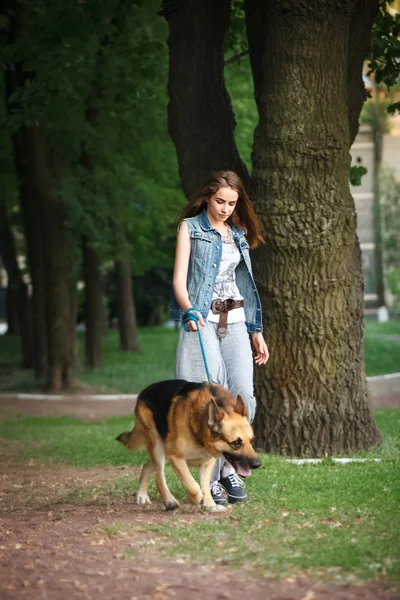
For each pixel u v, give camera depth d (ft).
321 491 25.88
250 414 25.44
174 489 27.91
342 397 34.94
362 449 35.06
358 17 36.73
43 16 54.65
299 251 34.60
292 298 34.78
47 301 84.89
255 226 26.21
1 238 114.21
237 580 17.16
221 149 39.09
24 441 45.96
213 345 24.90
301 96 34.35
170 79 39.58
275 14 34.35
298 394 34.83
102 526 22.41
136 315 192.24
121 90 55.11
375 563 17.66
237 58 40.68
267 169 34.94
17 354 134.10
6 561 19.15
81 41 55.42
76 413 68.59
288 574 17.35
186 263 25.07
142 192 88.53
